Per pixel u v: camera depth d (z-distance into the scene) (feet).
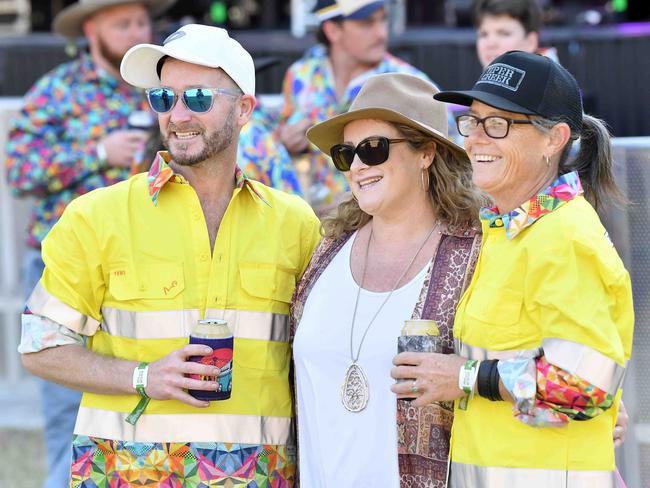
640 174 25.61
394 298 20.38
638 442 25.81
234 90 20.72
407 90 21.09
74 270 20.62
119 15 35.40
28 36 56.13
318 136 21.76
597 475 17.92
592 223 17.83
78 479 20.88
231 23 71.36
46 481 35.91
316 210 31.53
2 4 74.13
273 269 21.25
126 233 20.65
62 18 36.35
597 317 17.26
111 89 35.88
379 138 20.56
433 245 20.77
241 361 20.85
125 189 21.07
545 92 18.02
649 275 25.61
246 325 20.97
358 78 35.40
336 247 21.61
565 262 17.46
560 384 17.21
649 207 25.53
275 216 21.72
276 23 70.59
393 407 19.85
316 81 36.45
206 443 20.34
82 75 35.88
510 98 17.98
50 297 20.62
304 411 20.77
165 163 20.93
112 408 20.63
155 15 38.88
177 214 20.90
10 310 44.27
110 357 20.53
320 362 20.56
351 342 20.33
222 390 19.47
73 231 20.71
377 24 35.37
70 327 20.62
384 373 19.98
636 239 25.64
